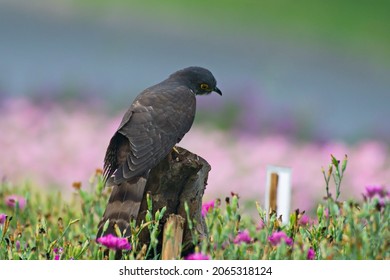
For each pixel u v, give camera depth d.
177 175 7.84
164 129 8.23
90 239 7.93
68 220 8.96
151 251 7.96
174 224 7.27
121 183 7.65
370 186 7.34
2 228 7.85
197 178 7.87
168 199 7.88
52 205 10.23
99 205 8.54
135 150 7.87
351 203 7.48
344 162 7.29
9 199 8.98
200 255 6.62
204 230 8.10
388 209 7.19
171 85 9.02
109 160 8.16
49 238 7.86
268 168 8.55
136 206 7.51
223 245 7.04
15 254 7.07
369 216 6.94
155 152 7.89
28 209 8.96
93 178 8.88
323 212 7.43
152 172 7.88
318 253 7.12
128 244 6.80
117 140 8.18
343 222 7.31
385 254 6.80
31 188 12.05
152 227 7.17
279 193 8.45
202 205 8.52
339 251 6.93
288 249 6.95
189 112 8.58
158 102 8.46
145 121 8.22
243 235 6.85
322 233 7.20
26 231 8.57
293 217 7.30
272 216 7.05
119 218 7.45
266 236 6.99
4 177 10.20
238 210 8.70
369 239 6.91
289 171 8.43
